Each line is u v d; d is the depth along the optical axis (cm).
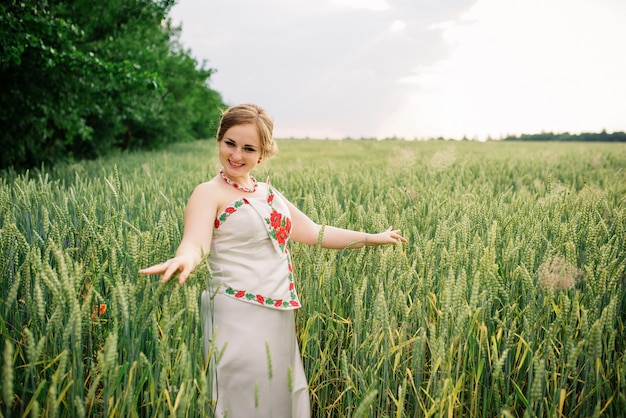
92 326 186
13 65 876
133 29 1177
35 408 132
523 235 246
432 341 161
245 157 192
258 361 187
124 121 2261
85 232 229
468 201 358
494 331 192
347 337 218
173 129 2620
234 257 191
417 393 172
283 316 197
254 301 188
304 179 486
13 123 998
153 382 155
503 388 180
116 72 891
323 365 207
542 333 200
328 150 1973
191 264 164
